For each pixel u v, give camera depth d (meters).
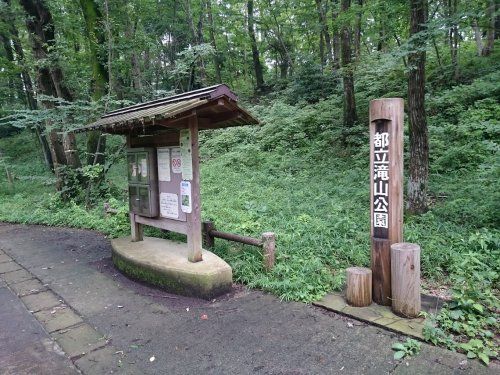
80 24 11.18
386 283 3.47
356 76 12.45
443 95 9.71
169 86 18.41
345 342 2.96
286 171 9.23
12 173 15.09
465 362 2.62
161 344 3.08
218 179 9.36
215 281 3.93
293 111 12.27
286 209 6.45
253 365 2.73
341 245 4.88
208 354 2.90
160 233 5.95
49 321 3.58
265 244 4.29
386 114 3.30
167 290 4.16
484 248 4.23
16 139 21.08
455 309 3.31
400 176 3.38
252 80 25.14
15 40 11.95
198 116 4.47
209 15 18.58
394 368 2.60
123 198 9.05
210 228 5.01
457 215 5.49
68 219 7.98
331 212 6.02
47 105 9.34
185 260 4.33
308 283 3.96
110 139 12.18
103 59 9.84
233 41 21.89
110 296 4.14
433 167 7.33
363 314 3.34
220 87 3.76
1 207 10.08
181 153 4.25
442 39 10.99
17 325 3.52
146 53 19.61
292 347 2.93
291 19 18.52
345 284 4.04
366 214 5.90
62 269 5.14
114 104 9.12
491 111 8.30
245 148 10.92
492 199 5.34
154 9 18.25
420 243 4.71
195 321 3.44
